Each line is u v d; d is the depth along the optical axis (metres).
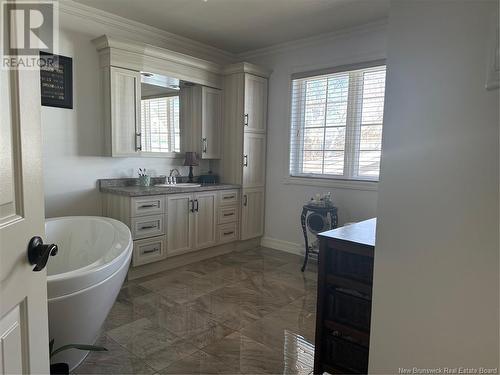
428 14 0.94
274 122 4.21
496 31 0.81
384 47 3.31
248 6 3.00
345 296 1.61
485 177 0.85
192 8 3.06
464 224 0.90
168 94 3.82
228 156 4.14
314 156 3.92
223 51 4.29
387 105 1.05
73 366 1.81
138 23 3.42
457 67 0.89
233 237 4.04
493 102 0.83
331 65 3.68
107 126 3.22
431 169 0.96
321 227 3.48
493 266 0.85
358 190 3.57
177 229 3.42
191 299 2.74
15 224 0.82
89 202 3.26
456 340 0.95
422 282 1.01
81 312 1.68
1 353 0.78
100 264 1.79
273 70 4.17
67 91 3.03
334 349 1.66
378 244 1.12
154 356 1.96
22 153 0.85
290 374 1.83
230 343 2.12
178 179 4.01
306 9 3.05
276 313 2.53
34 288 0.92
